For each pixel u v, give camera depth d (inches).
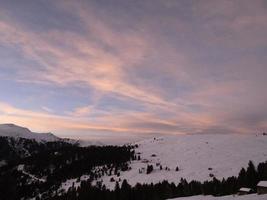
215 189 4670.3
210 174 7568.9
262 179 4498.0
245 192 3725.4
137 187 5728.3
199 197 3708.2
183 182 6048.2
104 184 7628.0
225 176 7406.5
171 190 5236.2
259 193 3159.5
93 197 5871.1
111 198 5629.9
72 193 6446.9
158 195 5270.7
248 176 4537.4
